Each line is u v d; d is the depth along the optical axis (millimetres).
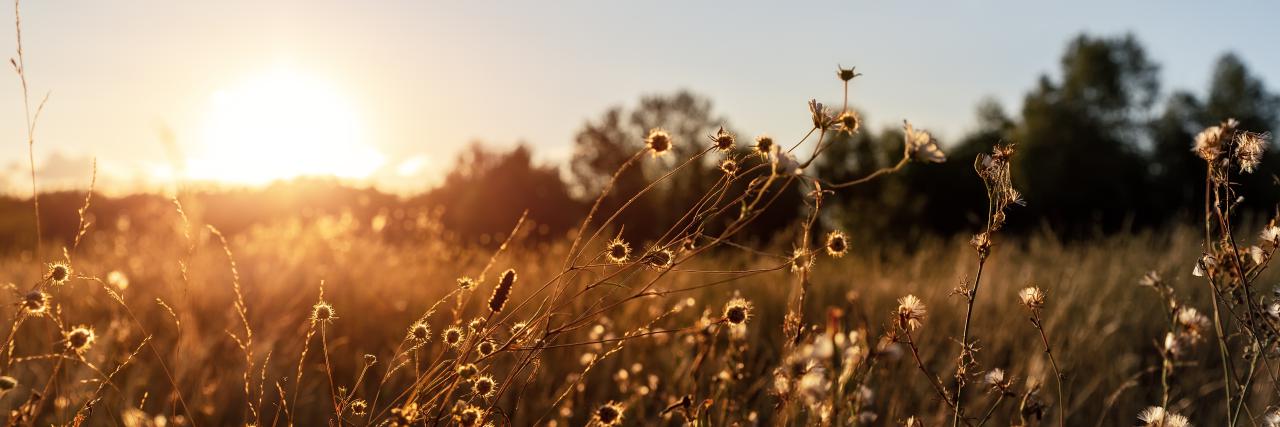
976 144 37281
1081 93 38906
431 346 3736
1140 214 36062
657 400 2885
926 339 3746
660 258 1674
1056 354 3674
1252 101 42250
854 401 1572
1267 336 1850
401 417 1642
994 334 3988
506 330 2059
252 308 4348
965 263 5879
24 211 11352
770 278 5016
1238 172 1829
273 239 7230
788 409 1752
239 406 3086
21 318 1752
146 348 3469
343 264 5621
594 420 1762
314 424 3100
